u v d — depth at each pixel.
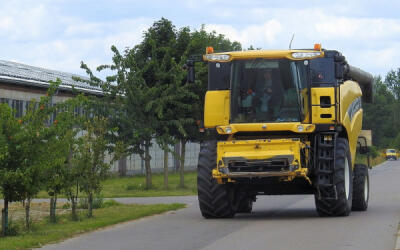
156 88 30.31
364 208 19.48
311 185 17.53
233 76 17.52
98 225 15.79
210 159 17.42
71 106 15.89
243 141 16.55
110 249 12.00
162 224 16.19
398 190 29.73
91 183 17.94
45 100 15.41
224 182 16.69
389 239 12.72
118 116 30.39
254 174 16.34
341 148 17.48
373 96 23.59
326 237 13.02
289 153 16.30
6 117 14.62
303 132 17.05
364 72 22.52
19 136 14.52
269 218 17.41
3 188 14.76
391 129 145.25
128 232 14.62
